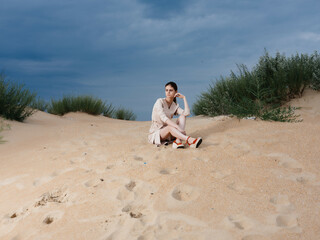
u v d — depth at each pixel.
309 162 3.54
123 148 4.74
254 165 3.54
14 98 7.50
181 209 2.61
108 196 2.98
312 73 7.54
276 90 7.25
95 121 9.87
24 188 3.51
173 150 4.21
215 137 4.82
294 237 2.12
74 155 4.59
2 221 2.80
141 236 2.27
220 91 8.25
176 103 4.93
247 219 2.38
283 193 2.78
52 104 11.57
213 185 3.00
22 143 5.64
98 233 2.39
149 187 3.09
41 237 2.44
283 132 4.75
